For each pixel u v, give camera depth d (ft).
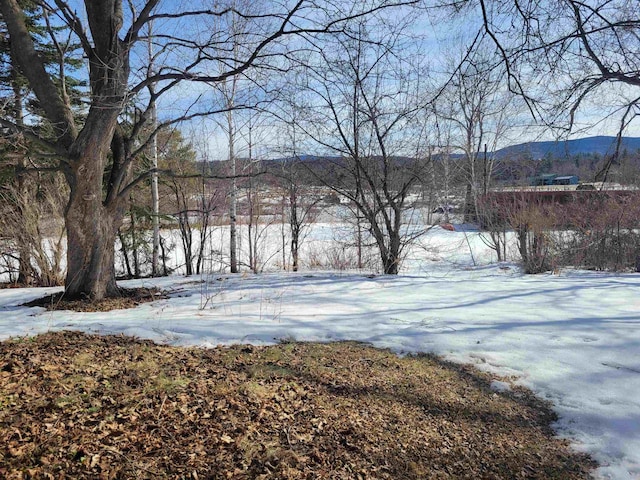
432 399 13.71
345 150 41.22
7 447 9.02
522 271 47.32
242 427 10.69
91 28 23.94
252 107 26.94
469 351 17.71
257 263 52.31
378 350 17.88
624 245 52.11
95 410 10.89
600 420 12.45
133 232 51.72
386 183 41.57
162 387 12.48
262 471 9.16
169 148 51.57
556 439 11.84
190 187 53.16
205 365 14.75
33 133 23.30
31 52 23.95
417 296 28.19
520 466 10.52
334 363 15.99
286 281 35.29
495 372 15.99
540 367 16.03
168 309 24.04
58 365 13.66
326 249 56.54
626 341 17.80
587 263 53.52
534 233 47.14
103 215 26.09
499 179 70.08
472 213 65.77
